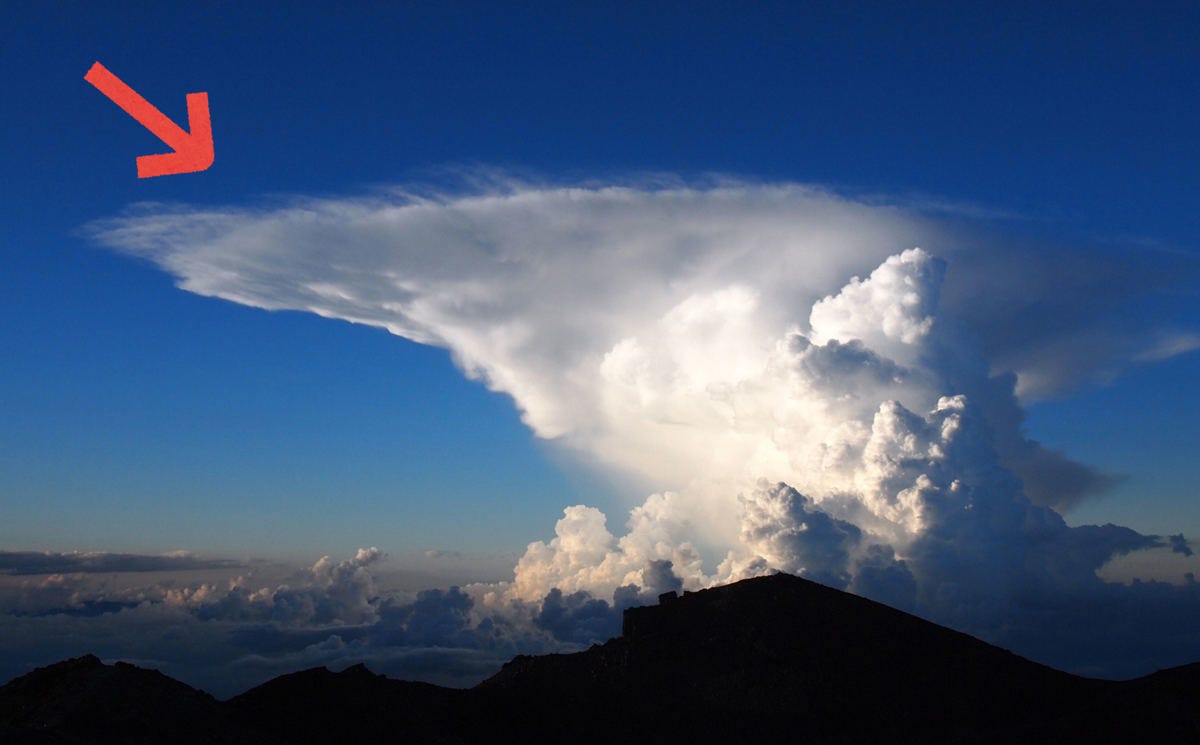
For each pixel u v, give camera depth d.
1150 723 126.19
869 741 135.25
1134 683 142.88
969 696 146.88
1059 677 154.75
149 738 100.75
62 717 97.62
